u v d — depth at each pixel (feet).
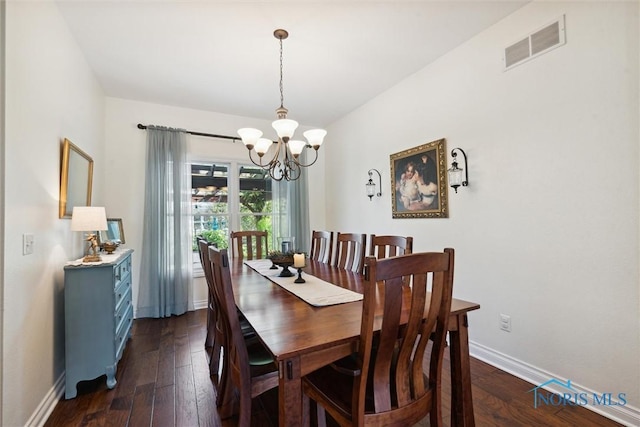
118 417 5.78
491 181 7.63
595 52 5.74
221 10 6.89
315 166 15.75
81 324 6.59
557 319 6.36
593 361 5.82
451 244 8.73
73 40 7.79
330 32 7.76
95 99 10.05
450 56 8.71
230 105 12.63
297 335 3.84
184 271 12.26
